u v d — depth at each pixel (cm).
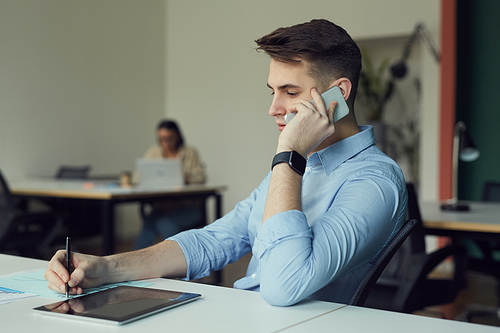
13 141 466
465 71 456
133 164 611
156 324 66
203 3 635
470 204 288
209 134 634
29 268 102
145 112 630
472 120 454
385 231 90
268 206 84
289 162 86
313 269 77
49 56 501
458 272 191
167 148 402
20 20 470
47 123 500
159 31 654
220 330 64
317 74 95
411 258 173
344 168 99
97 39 559
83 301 76
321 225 84
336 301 94
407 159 629
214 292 85
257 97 596
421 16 477
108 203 296
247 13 600
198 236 112
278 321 68
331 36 95
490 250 256
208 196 361
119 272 93
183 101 653
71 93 527
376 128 477
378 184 91
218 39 624
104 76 569
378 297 183
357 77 101
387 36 498
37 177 483
